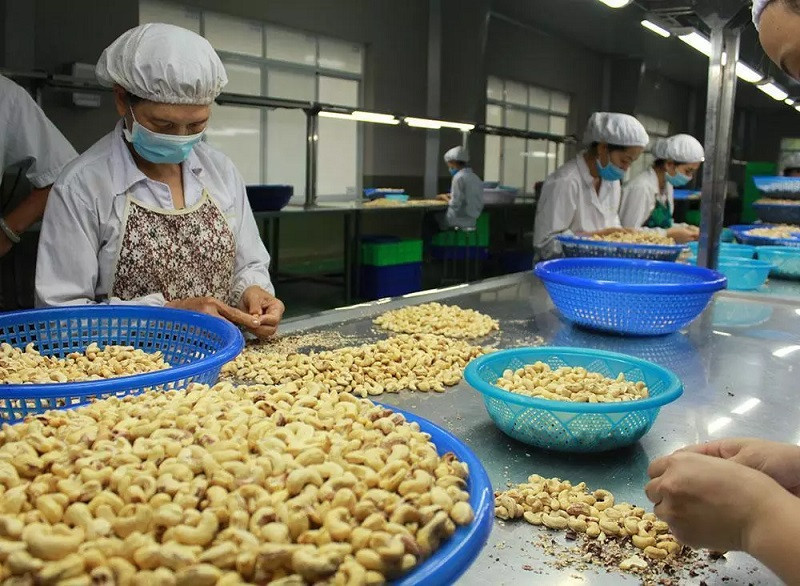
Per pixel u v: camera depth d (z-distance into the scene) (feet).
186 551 1.88
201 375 3.64
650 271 7.39
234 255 6.08
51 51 16.75
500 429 3.73
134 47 4.93
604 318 6.07
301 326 6.05
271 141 25.52
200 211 5.68
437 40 29.66
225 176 6.18
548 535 2.85
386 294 21.54
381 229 29.35
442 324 5.99
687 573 2.59
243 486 2.17
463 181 23.62
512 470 3.40
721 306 7.70
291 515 2.04
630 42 32.55
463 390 4.52
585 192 12.10
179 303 5.09
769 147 37.81
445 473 2.42
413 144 30.35
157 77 4.91
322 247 27.30
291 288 22.62
